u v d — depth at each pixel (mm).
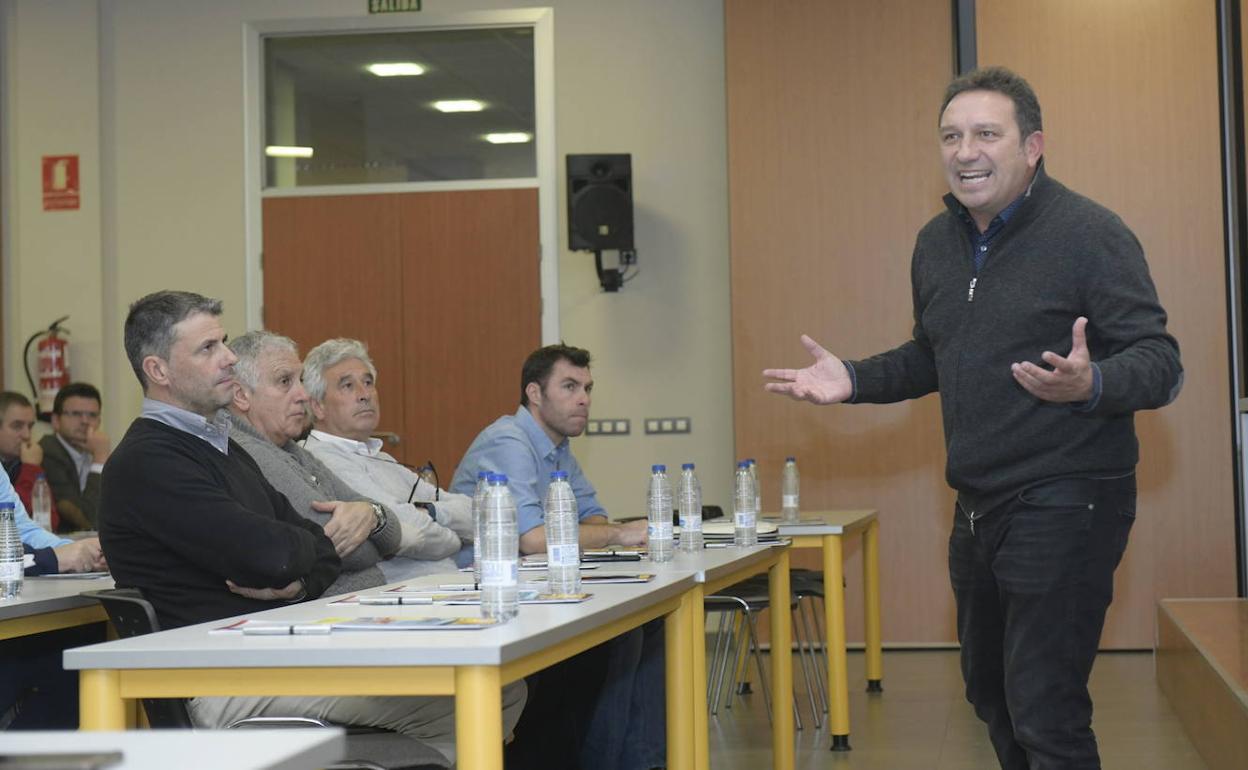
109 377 7320
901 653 6508
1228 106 6309
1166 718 4859
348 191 7316
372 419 4020
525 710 3623
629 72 7133
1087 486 2525
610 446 7082
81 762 1031
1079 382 2322
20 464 5805
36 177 7359
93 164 7332
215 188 7352
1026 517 2549
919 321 3004
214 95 7371
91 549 3330
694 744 2742
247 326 7320
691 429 7035
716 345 7043
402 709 2363
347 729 2363
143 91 7398
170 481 2615
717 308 7051
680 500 3557
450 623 1919
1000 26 6504
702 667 2809
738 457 6680
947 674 5875
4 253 7336
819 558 6684
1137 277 2523
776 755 3852
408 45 7379
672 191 7090
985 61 6516
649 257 7094
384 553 3434
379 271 7285
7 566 2836
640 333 7094
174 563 2639
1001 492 2592
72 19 7375
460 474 4090
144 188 7375
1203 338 6332
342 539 3227
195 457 2730
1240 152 6191
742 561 3291
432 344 7234
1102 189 6402
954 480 2682
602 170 6824
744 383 6691
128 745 1118
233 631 1917
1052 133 6441
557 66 7172
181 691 1784
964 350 2652
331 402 3969
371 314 7281
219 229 7344
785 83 6703
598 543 3836
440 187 7270
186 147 7371
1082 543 2518
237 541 2594
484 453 4031
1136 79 6398
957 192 2621
